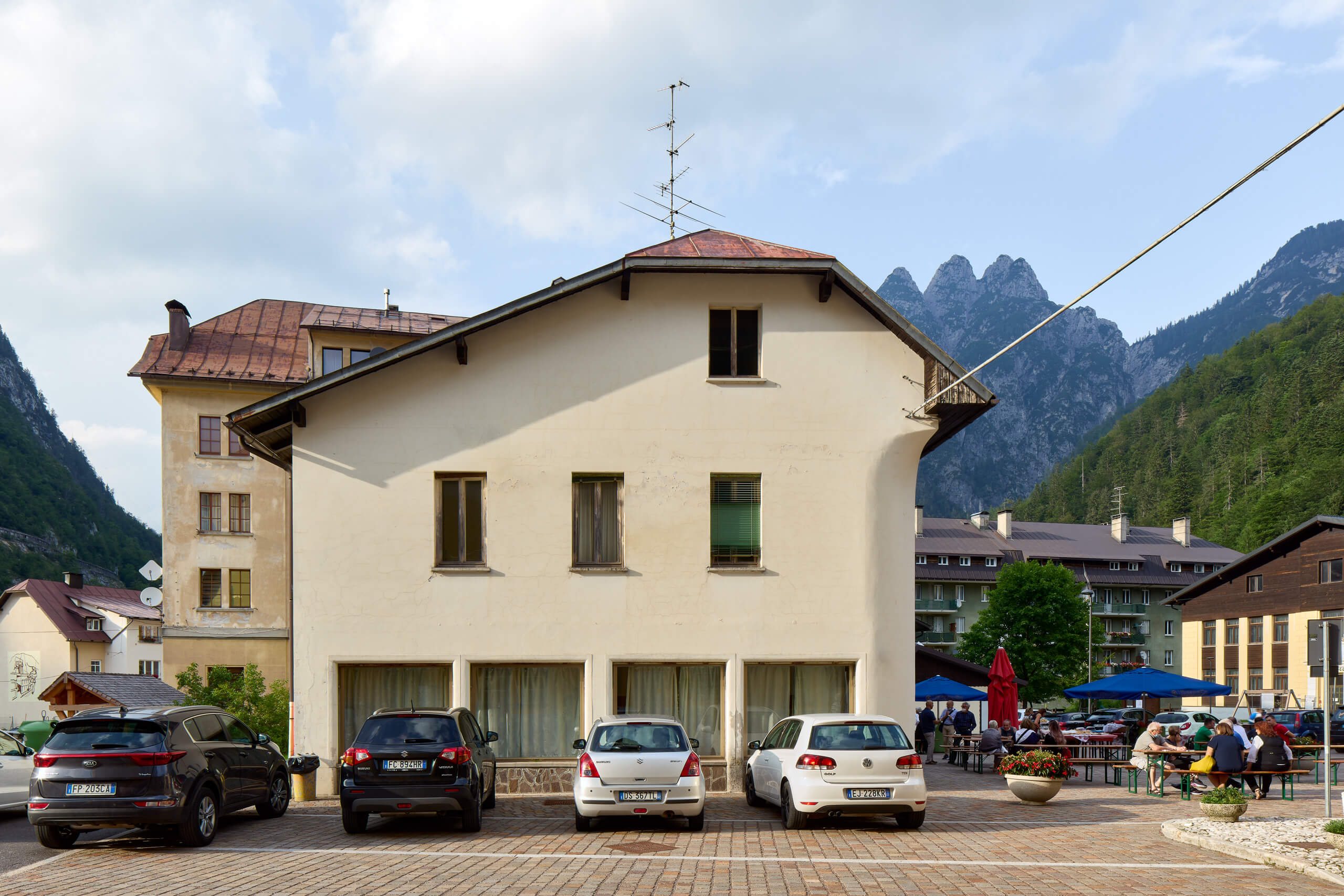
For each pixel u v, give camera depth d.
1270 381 175.50
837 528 19.25
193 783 12.67
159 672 74.00
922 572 98.25
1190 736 31.17
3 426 152.25
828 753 13.77
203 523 38.72
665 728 13.98
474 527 18.97
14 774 16.11
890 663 19.06
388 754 13.42
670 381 19.34
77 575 74.44
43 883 10.37
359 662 18.36
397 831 13.98
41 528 138.25
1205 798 14.77
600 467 19.09
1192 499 167.50
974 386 18.78
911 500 19.72
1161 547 105.62
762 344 19.55
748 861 11.55
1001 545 102.31
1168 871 11.03
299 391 18.38
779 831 13.87
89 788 12.09
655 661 18.69
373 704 18.56
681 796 13.38
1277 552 55.84
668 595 18.86
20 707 66.81
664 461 19.17
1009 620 76.38
